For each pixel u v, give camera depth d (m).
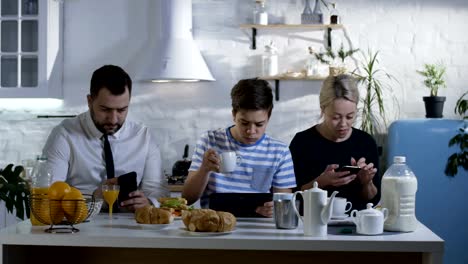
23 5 5.83
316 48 5.80
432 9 5.74
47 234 2.57
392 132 5.40
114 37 5.96
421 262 2.70
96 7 5.97
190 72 5.62
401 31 5.75
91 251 2.85
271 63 5.72
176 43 5.70
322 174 3.33
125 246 2.54
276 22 5.84
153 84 5.93
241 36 5.87
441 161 5.34
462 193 5.32
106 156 3.53
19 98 5.84
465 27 5.71
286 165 3.35
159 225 2.69
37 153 6.00
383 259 2.72
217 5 5.87
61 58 5.94
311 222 2.55
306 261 2.75
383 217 2.62
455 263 5.32
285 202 2.71
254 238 2.50
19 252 2.74
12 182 3.66
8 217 5.58
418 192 5.35
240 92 3.20
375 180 3.64
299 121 5.82
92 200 2.73
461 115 5.68
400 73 5.75
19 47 5.82
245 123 3.21
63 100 6.00
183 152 5.90
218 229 2.56
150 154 3.70
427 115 5.53
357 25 5.78
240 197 3.01
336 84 3.55
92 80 3.37
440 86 5.72
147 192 3.64
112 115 3.37
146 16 5.93
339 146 3.68
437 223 5.33
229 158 3.11
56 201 2.62
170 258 2.81
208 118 5.90
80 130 3.55
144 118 5.94
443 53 5.73
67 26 5.98
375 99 5.75
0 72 5.84
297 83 5.82
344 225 2.78
